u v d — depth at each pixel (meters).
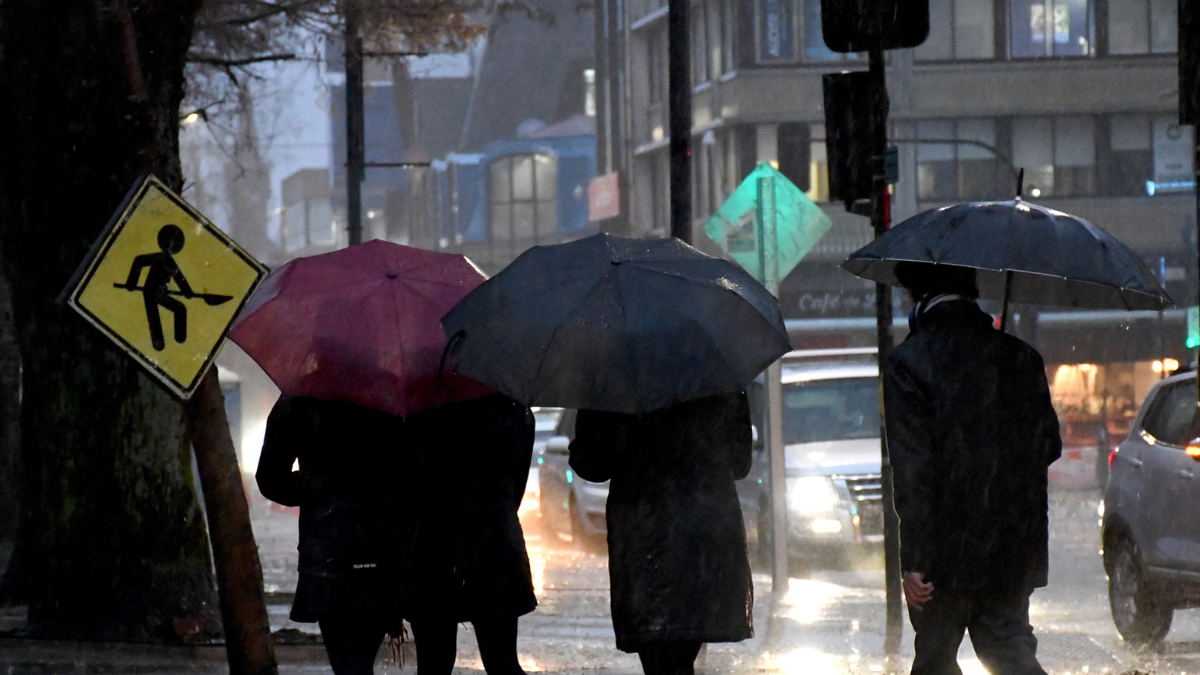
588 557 58.53
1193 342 61.88
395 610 20.44
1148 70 153.00
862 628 36.62
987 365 19.39
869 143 30.50
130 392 32.28
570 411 72.62
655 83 172.50
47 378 32.12
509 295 19.52
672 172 35.66
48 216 31.33
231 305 20.45
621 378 18.81
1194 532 33.06
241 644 22.12
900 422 19.28
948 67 152.12
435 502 20.84
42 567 32.19
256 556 22.23
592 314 19.03
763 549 52.38
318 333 20.28
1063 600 45.28
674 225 35.69
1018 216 20.14
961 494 19.12
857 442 53.53
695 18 161.38
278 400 20.84
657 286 19.33
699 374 18.92
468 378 20.02
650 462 19.88
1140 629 35.38
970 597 19.41
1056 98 152.62
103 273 19.97
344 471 20.45
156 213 20.20
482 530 20.83
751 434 20.30
